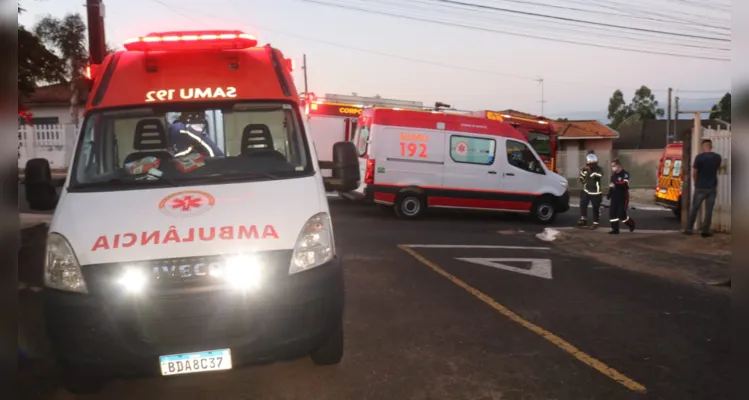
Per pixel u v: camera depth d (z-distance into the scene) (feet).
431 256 32.55
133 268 12.52
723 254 33.04
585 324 20.24
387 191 48.03
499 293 24.54
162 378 15.48
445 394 14.38
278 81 17.72
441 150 48.83
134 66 17.57
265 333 12.69
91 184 15.10
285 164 16.03
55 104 101.65
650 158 106.83
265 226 13.41
